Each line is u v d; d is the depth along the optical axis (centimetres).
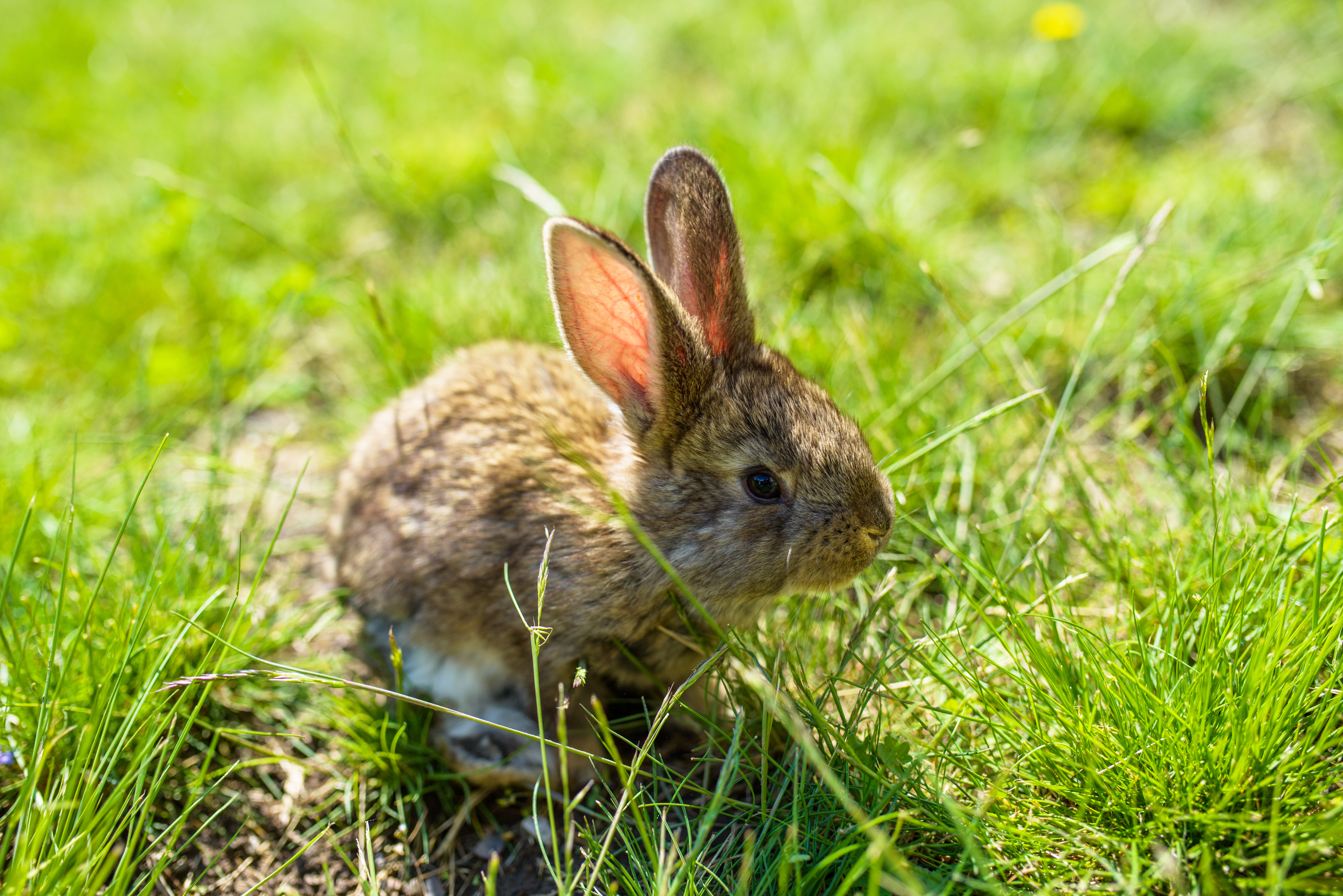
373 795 78
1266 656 71
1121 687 72
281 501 88
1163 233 93
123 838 76
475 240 99
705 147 98
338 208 104
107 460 89
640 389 77
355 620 82
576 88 113
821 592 76
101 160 116
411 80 122
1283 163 100
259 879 76
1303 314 89
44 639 76
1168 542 78
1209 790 71
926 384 84
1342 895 67
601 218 94
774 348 82
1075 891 70
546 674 78
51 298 96
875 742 73
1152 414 82
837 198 94
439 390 82
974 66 109
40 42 143
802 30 119
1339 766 71
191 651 78
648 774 74
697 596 77
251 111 120
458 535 79
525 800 78
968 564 76
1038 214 96
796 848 70
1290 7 115
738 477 76
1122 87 104
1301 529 76
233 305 96
